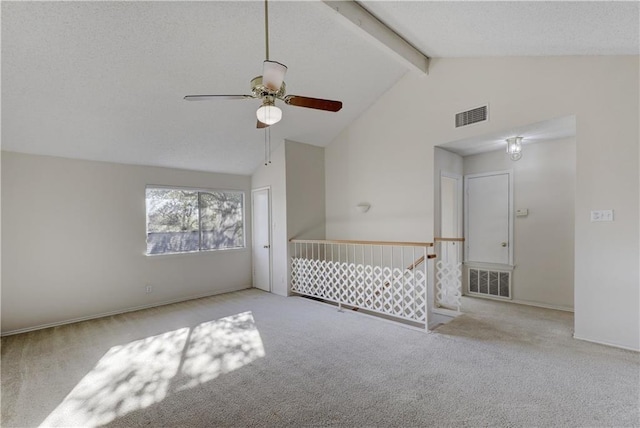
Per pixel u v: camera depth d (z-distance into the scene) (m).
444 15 2.90
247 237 6.08
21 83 2.99
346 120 5.32
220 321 4.00
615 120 2.92
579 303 3.15
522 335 3.32
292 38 3.43
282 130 5.03
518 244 4.66
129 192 4.65
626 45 2.66
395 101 4.80
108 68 3.10
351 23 3.16
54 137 3.74
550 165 4.34
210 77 3.56
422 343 3.18
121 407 2.19
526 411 2.03
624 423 1.90
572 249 4.18
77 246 4.20
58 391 2.40
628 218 2.86
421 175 4.50
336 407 2.13
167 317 4.22
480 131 3.89
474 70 3.94
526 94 3.50
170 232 5.13
